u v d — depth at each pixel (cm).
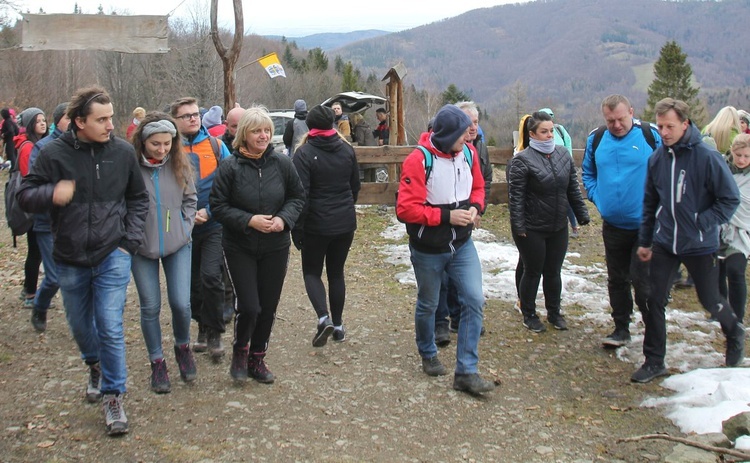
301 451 376
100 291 379
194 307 518
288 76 5962
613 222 523
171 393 441
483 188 477
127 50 1066
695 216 448
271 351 528
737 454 354
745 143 528
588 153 545
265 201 431
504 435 405
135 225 389
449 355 528
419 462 371
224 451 370
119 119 4588
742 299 534
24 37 1037
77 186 365
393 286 712
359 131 1429
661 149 461
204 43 3394
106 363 380
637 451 381
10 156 1188
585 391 469
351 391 459
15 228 574
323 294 527
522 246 562
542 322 601
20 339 532
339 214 520
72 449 364
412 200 442
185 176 430
